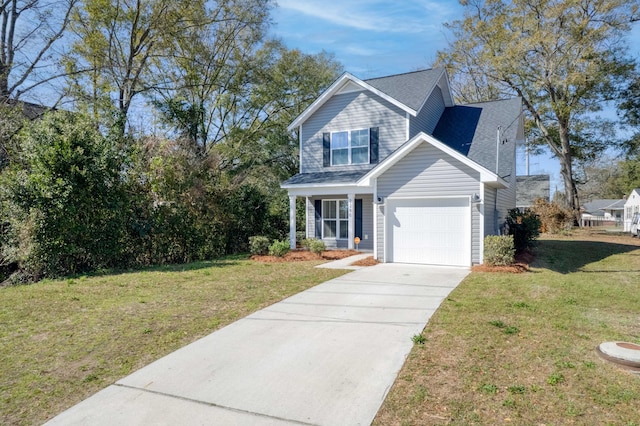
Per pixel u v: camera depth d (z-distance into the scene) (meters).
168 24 18.83
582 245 16.78
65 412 3.57
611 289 8.05
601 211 56.91
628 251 14.98
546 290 7.84
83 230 11.00
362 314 6.40
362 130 16.19
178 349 5.02
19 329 5.77
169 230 13.34
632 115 24.56
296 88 26.17
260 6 21.72
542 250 14.93
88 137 11.37
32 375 4.30
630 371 4.07
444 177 11.20
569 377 3.97
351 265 11.70
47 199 10.44
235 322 6.08
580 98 24.88
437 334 5.32
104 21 17.95
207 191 14.90
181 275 10.08
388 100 15.34
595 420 3.22
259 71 23.28
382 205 12.02
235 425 3.32
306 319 6.20
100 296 7.76
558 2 22.86
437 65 30.02
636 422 3.18
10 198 10.23
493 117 16.56
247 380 4.14
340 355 4.73
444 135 16.33
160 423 3.37
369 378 4.10
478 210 10.81
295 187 15.42
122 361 4.66
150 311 6.66
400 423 3.27
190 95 22.36
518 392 3.69
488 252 10.62
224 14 21.69
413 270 10.52
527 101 26.30
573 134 26.77
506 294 7.50
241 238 17.12
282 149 25.72
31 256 10.32
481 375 4.06
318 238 16.70
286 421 3.36
